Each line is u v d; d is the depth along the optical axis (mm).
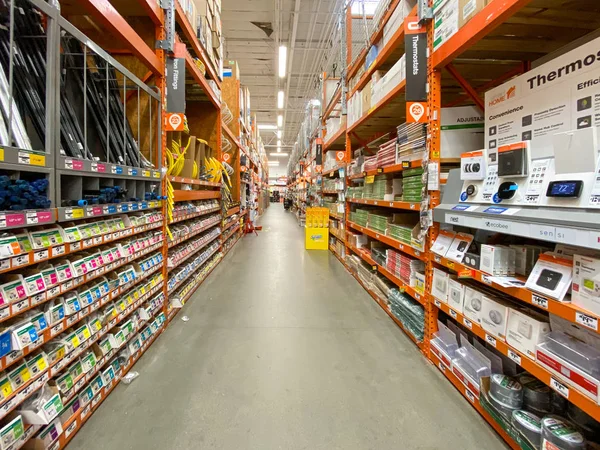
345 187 4922
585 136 990
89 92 1891
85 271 1475
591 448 1107
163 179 2510
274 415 1564
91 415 1548
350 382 1854
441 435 1437
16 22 1348
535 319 1276
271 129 20125
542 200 1137
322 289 3730
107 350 1684
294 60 10602
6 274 1147
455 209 1649
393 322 2760
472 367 1713
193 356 2143
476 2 1521
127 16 2654
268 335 2480
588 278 1021
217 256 5004
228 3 7441
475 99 2023
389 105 3076
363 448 1361
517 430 1275
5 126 1133
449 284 1893
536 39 1788
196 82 3812
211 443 1384
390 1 2857
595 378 985
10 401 1043
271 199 39500
